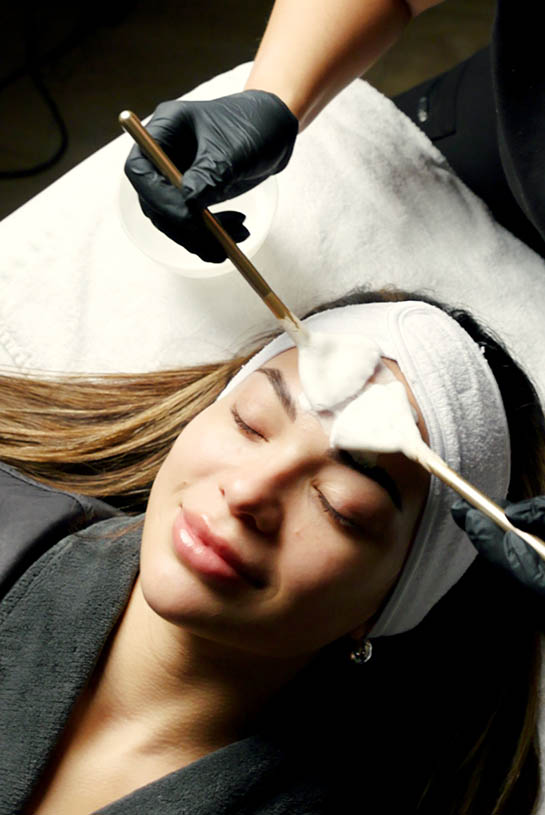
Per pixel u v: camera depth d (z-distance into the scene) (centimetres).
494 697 109
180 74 195
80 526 102
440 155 125
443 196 125
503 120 93
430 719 108
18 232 126
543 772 113
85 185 127
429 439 89
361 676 105
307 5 102
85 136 188
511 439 100
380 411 81
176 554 83
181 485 86
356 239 122
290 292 121
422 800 106
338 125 126
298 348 85
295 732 95
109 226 126
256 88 102
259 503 81
